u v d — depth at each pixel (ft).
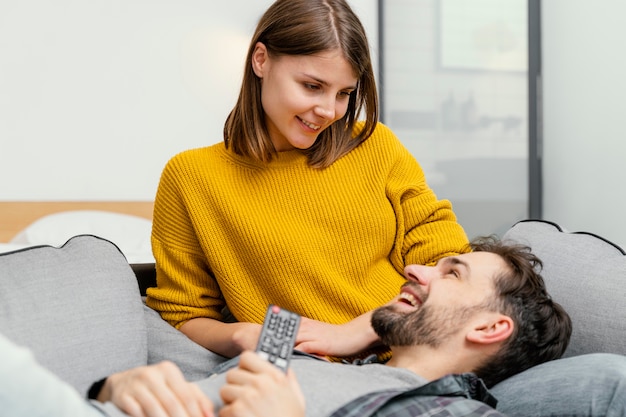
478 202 12.76
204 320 4.67
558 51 11.62
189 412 2.88
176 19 12.95
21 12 11.96
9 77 11.91
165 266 4.87
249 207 4.65
